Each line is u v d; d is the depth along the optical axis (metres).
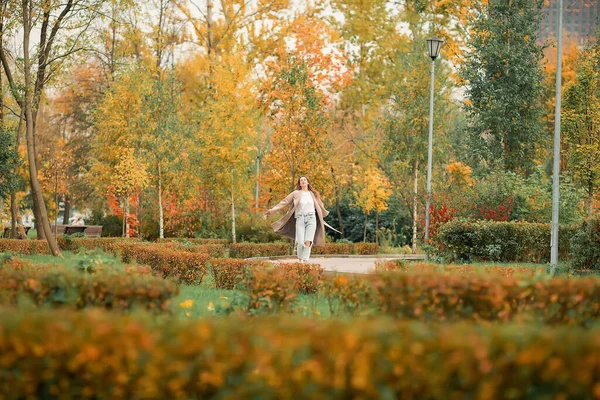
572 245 16.06
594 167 23.00
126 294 6.20
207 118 30.42
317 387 3.79
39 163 29.56
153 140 29.84
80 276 6.51
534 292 6.29
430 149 22.06
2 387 4.14
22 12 20.45
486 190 23.89
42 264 10.62
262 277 8.01
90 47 21.02
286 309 7.98
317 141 26.34
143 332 4.04
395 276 6.49
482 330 4.07
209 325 4.12
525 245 18.69
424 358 3.77
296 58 27.16
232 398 3.88
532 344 3.69
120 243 20.73
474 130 32.16
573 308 6.23
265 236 29.83
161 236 30.33
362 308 7.28
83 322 4.27
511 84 31.06
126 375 4.02
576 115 23.20
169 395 4.00
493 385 3.65
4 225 28.72
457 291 6.27
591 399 3.54
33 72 21.41
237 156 29.30
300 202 18.25
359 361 3.73
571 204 23.11
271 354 3.85
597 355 3.52
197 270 14.25
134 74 31.19
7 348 4.14
